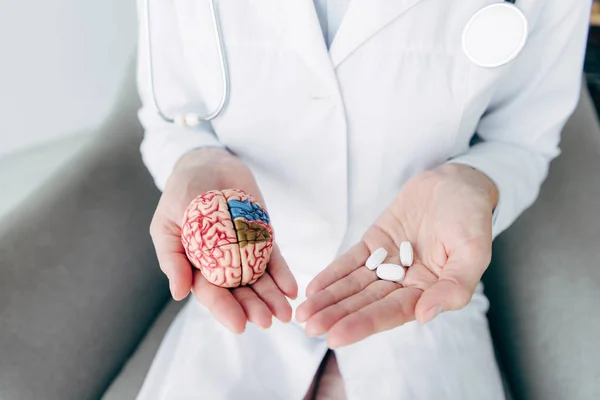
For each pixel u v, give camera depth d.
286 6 0.63
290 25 0.64
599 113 1.16
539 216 0.89
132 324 0.88
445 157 0.75
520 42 0.59
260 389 0.71
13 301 0.72
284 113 0.70
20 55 1.04
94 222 0.86
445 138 0.71
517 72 0.74
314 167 0.73
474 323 0.77
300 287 0.82
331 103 0.67
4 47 1.02
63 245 0.81
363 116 0.68
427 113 0.68
